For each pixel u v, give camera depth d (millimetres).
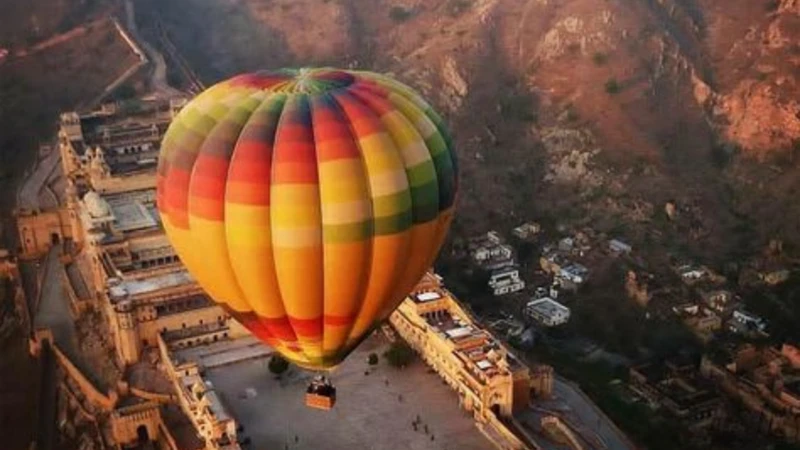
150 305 183500
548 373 180625
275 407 169625
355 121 108188
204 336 185375
